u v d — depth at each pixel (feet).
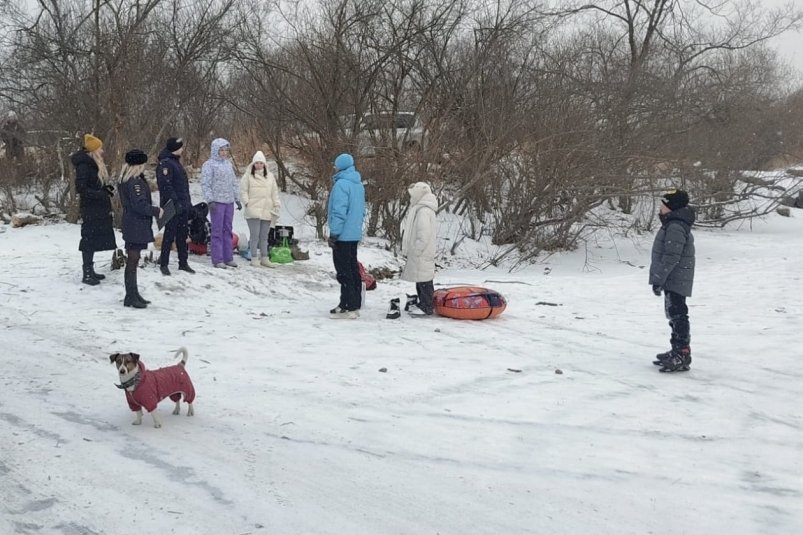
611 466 16.20
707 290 43.37
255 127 65.05
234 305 32.45
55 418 16.96
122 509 12.61
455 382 22.20
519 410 19.89
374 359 24.32
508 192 59.41
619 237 66.95
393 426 17.94
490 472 15.40
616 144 59.67
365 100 56.44
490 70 59.77
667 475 15.85
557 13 68.59
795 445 18.19
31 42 52.70
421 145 55.52
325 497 13.60
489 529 12.75
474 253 56.59
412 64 57.57
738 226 77.92
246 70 57.98
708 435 18.69
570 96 59.98
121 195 29.58
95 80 52.19
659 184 67.97
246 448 15.79
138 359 16.30
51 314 28.02
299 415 18.29
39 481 13.56
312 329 28.58
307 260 43.14
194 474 14.20
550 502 14.05
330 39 54.90
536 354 26.48
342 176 30.37
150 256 35.83
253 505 13.04
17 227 50.83
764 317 34.88
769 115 83.71
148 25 54.60
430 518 13.03
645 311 36.42
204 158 73.15
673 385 23.12
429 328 29.99
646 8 77.00
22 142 57.62
